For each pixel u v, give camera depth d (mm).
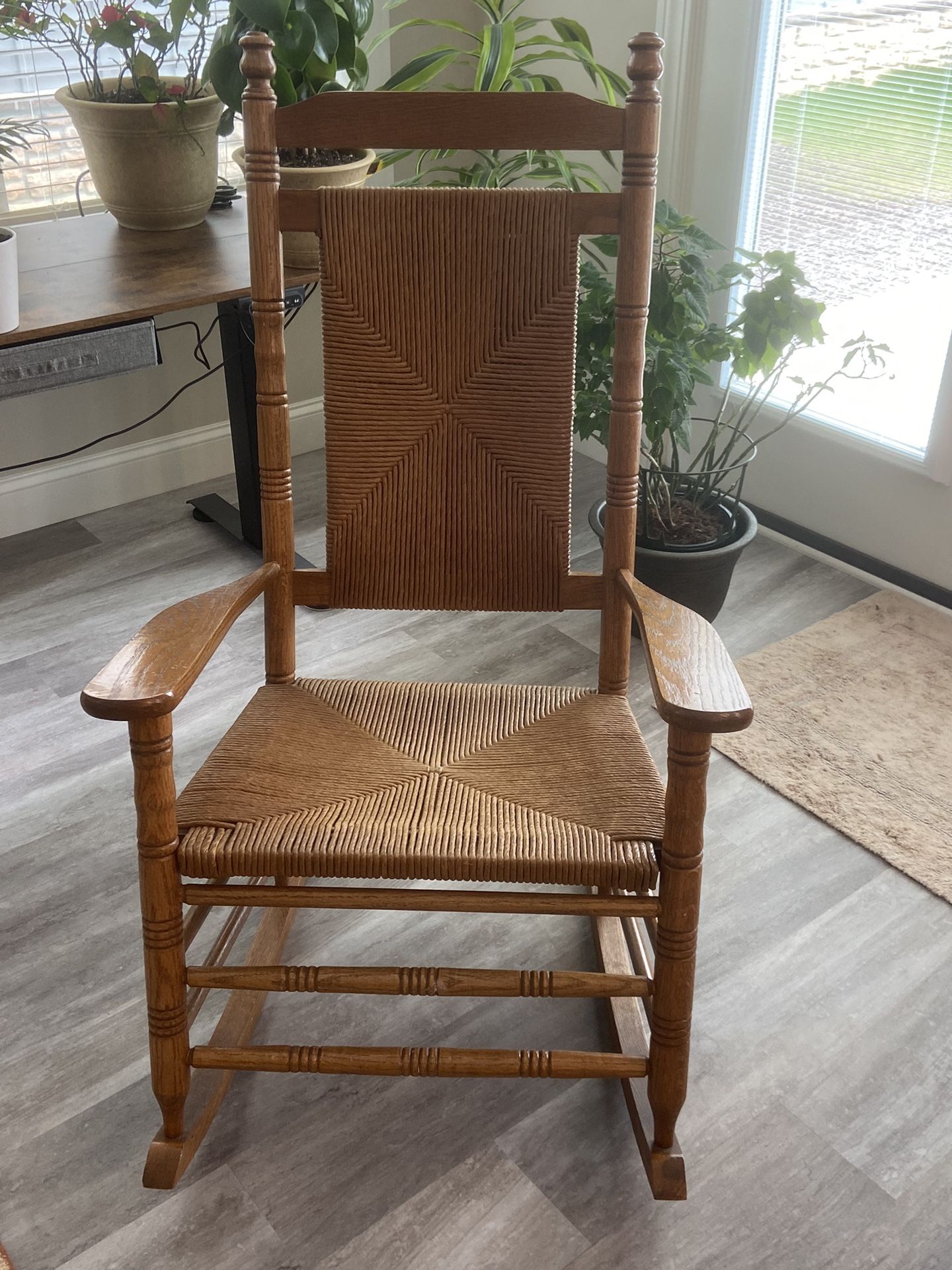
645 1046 1375
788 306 1962
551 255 1331
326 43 2055
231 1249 1224
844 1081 1407
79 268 2045
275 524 1404
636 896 1178
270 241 1326
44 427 2555
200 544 2564
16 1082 1396
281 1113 1369
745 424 2590
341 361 1367
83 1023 1472
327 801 1207
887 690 2098
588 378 2014
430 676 2125
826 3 2137
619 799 1206
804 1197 1277
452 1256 1219
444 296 1347
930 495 2289
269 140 1300
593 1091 1403
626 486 1385
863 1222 1253
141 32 2115
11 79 2324
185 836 1146
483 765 1282
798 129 2283
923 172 2096
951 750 1948
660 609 1265
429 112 1302
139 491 2740
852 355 2096
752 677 2125
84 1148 1324
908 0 2002
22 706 2041
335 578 1435
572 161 2814
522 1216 1258
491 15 2312
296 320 2828
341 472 1399
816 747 1953
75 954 1566
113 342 1854
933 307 2170
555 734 1341
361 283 1344
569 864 1114
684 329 1998
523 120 1302
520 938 1608
